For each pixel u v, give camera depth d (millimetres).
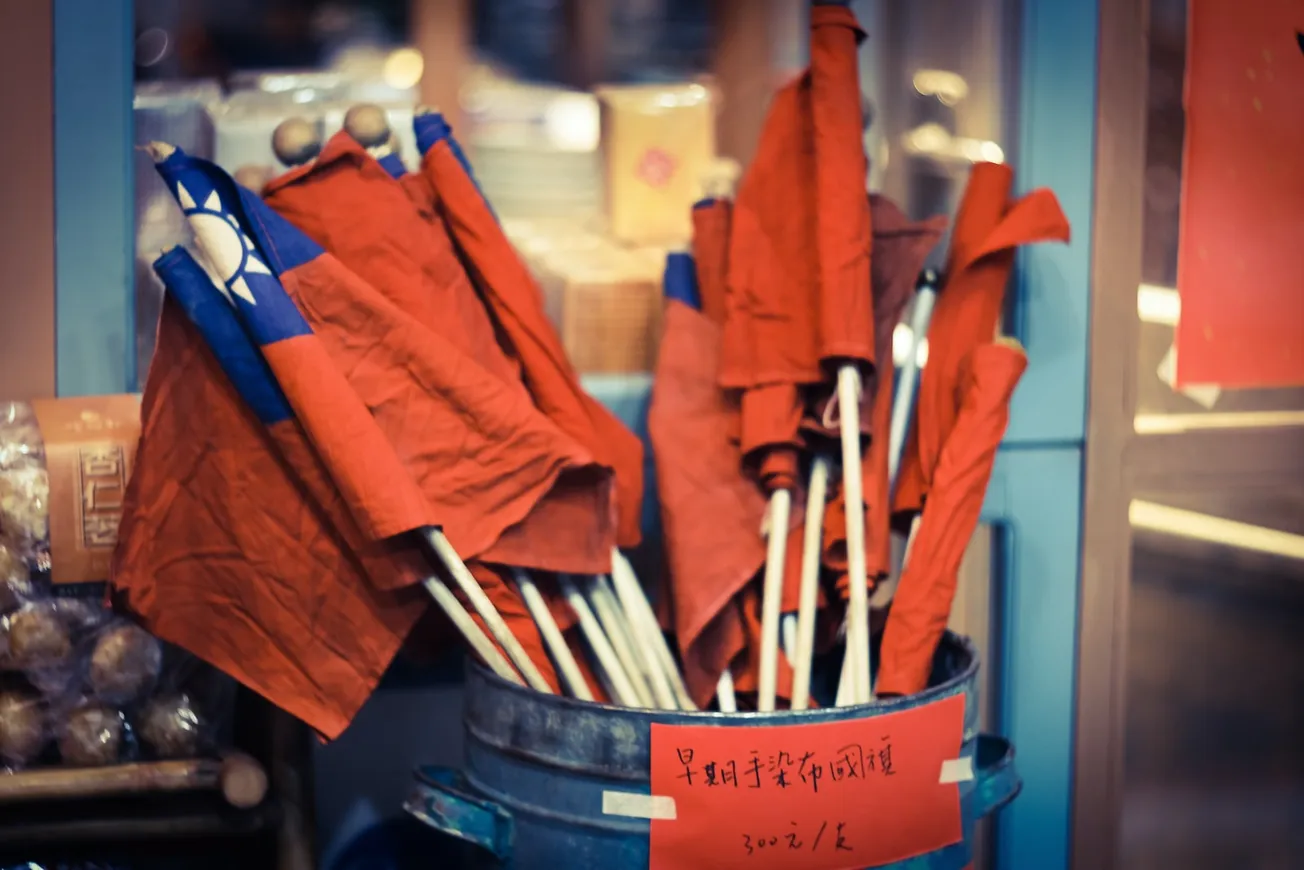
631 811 877
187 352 921
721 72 1734
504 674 937
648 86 1389
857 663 993
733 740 867
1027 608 1301
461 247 1033
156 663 968
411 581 921
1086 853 1344
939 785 924
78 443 951
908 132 1357
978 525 1298
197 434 927
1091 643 1318
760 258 1069
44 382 1095
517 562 966
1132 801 1380
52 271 1089
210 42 1816
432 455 942
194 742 965
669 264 1127
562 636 1045
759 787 872
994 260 1093
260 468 931
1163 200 1300
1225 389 1334
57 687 947
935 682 1099
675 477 1054
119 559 909
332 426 879
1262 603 1382
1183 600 1359
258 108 1127
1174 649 1365
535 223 1429
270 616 934
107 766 914
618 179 1333
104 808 934
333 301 924
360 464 878
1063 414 1290
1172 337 1316
